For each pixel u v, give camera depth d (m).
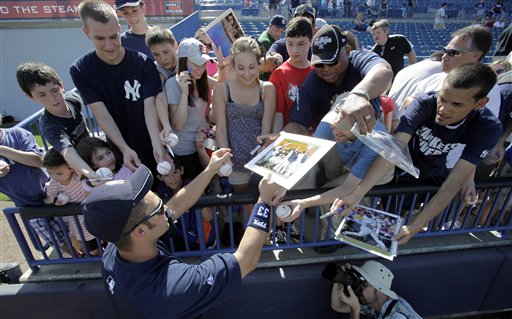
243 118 2.39
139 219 1.18
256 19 16.38
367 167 1.77
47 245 2.50
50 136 2.06
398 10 17.30
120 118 2.26
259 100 2.40
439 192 1.92
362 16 15.62
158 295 1.22
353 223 2.03
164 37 2.58
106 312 2.22
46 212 1.97
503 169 2.62
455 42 2.40
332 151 2.07
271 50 3.83
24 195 2.20
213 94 2.41
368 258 2.33
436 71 2.72
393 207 2.44
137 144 2.36
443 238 2.48
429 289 2.42
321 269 2.25
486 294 2.51
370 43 14.95
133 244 1.21
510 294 2.54
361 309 2.27
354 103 1.54
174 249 2.29
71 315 2.24
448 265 2.32
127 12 3.28
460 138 1.91
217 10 16.45
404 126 1.91
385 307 2.14
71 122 2.21
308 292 2.27
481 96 1.63
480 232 2.53
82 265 2.28
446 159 2.30
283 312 2.34
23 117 10.47
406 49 5.13
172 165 2.15
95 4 1.88
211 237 2.43
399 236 1.93
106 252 1.44
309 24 2.58
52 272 2.23
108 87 2.13
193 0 9.91
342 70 2.06
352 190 1.77
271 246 2.26
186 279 1.25
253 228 1.46
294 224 2.67
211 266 1.31
